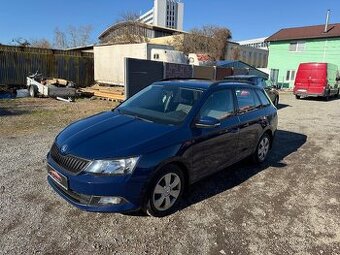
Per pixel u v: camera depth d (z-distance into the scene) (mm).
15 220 3344
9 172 4676
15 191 4027
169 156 3449
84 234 3166
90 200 3131
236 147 4777
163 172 3471
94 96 15898
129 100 4824
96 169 3090
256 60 46469
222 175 5113
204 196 4230
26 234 3107
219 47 40781
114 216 3537
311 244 3227
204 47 40375
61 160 3334
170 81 5012
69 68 19344
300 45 32688
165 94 4535
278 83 33156
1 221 3309
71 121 9023
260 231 3424
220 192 4398
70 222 3367
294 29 34656
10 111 10516
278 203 4145
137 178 3184
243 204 4051
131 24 43719
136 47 16828
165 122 3885
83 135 3525
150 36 44188
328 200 4320
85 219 3441
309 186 4809
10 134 7105
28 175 4586
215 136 4188
